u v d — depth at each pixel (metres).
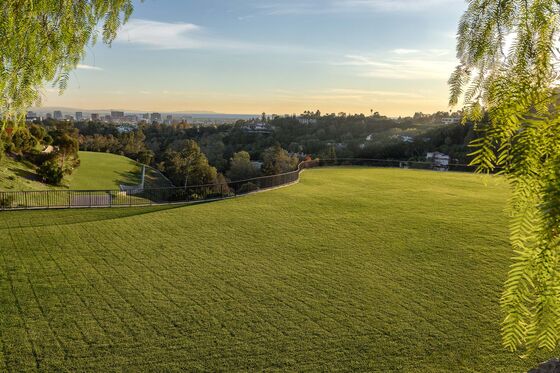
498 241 12.47
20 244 11.80
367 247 12.06
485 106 1.52
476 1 1.61
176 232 13.47
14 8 3.15
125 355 6.47
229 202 18.61
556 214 1.08
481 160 1.37
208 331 7.21
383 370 6.14
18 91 3.27
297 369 6.18
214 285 9.20
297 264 10.62
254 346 6.76
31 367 6.11
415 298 8.55
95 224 14.28
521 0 1.48
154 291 8.83
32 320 7.46
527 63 1.39
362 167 33.97
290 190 21.98
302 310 8.02
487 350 6.58
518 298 1.33
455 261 10.82
